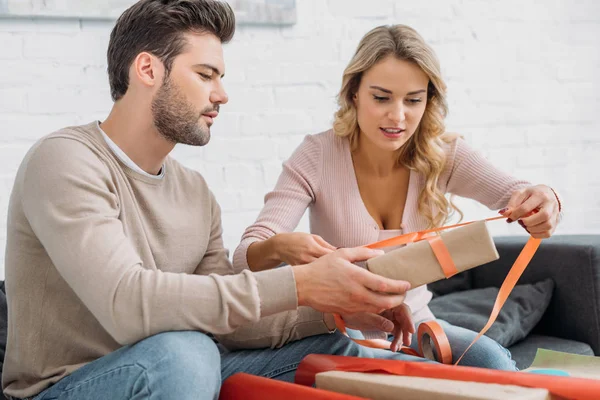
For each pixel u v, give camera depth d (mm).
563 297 2102
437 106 1682
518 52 2732
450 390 1021
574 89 2814
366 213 1702
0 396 1450
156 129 1338
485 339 1547
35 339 1232
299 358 1421
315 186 1718
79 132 1313
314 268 1182
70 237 1139
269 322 1456
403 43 1562
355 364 1210
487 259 1186
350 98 1711
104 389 1112
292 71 2430
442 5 2621
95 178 1221
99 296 1111
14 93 2090
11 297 1255
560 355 1318
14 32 2088
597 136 2848
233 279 1154
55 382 1209
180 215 1426
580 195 2834
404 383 1080
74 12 2125
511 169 2736
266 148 2402
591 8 2830
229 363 1438
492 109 2701
